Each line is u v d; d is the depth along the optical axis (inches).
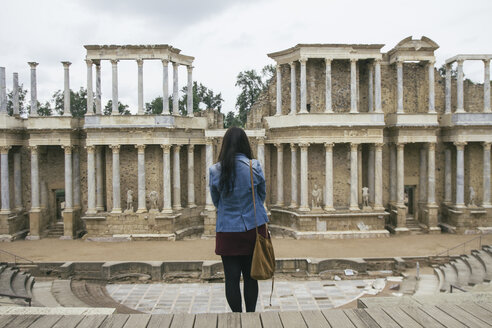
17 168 1740.9
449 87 1770.4
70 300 994.1
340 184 1728.6
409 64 1800.0
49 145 1737.2
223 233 293.9
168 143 1636.3
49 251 1434.5
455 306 283.6
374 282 1149.7
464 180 1804.9
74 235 1665.8
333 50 1640.0
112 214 1616.6
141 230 1619.1
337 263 1244.5
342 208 1690.5
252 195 295.6
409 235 1657.2
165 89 1649.9
